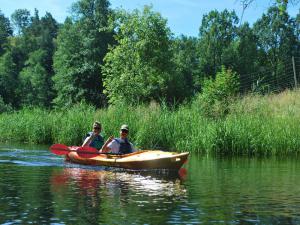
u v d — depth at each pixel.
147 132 17.16
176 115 17.89
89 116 19.64
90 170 11.61
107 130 18.14
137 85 32.41
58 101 51.09
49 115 21.66
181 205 7.05
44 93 69.88
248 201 7.42
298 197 7.79
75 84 49.81
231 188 8.69
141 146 17.08
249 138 16.06
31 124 21.30
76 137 19.17
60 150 13.34
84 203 7.11
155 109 18.61
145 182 9.46
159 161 11.24
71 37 52.00
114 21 33.81
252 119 17.09
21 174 10.41
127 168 11.70
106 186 8.85
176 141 17.12
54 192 8.06
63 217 6.20
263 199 7.60
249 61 70.06
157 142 17.19
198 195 7.94
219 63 71.12
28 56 85.69
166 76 34.66
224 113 18.95
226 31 70.88
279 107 22.31
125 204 7.07
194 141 16.61
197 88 68.38
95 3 51.94
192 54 75.69
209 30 71.38
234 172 11.06
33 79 69.69
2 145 19.00
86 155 12.54
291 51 70.44
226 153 16.12
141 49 32.81
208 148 16.19
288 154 16.09
